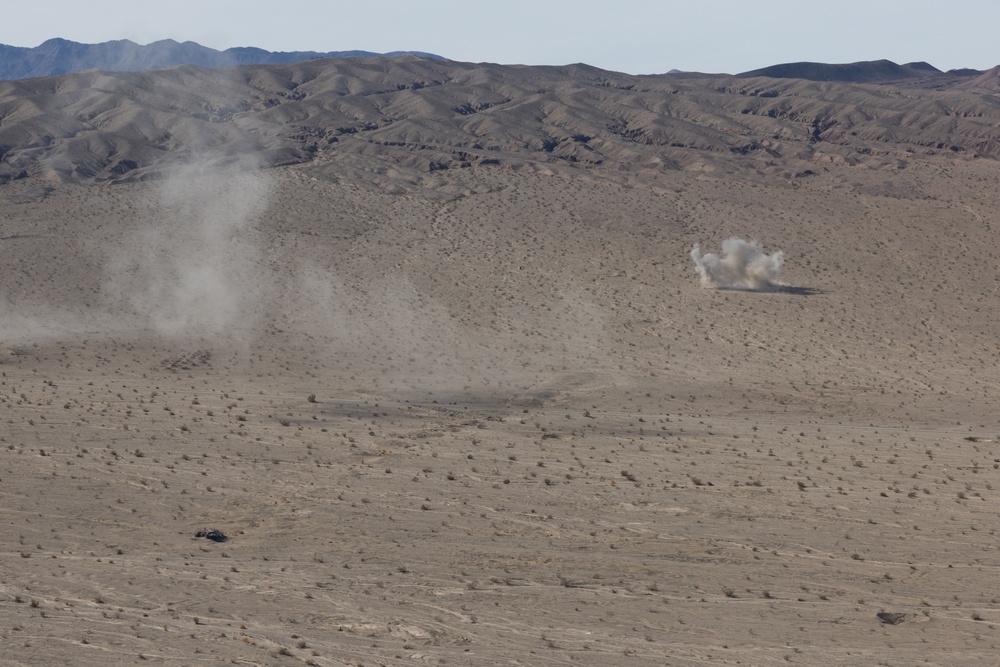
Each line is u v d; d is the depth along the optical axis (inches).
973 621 3442.4
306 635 3129.9
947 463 5674.2
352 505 4722.0
